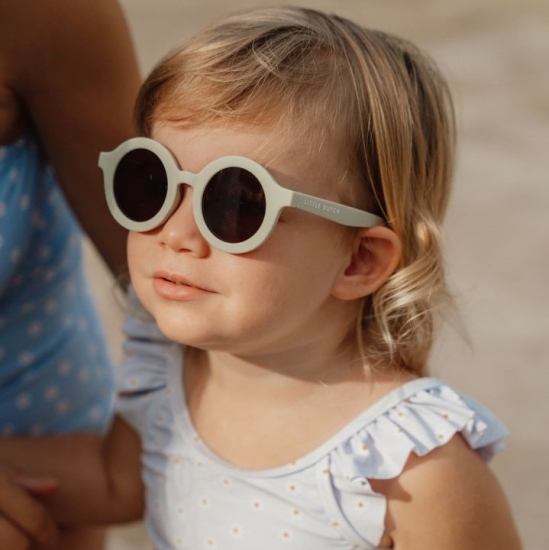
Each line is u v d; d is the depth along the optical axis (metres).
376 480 1.66
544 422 3.92
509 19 8.94
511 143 6.65
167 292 1.63
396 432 1.67
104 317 4.40
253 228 1.55
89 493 2.02
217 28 1.75
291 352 1.75
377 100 1.69
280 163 1.58
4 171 1.87
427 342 1.81
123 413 1.99
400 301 1.71
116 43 1.83
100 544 2.35
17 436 2.09
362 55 1.72
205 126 1.60
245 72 1.62
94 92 1.85
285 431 1.76
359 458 1.66
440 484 1.64
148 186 1.62
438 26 8.77
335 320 1.75
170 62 1.70
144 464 1.94
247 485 1.76
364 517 1.66
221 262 1.59
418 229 1.75
